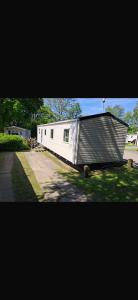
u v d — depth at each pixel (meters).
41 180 10.31
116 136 13.52
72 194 8.38
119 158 13.96
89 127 12.40
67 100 59.34
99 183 10.04
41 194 8.26
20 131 37.56
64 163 14.86
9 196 7.88
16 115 18.11
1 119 18.56
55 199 7.77
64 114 59.72
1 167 12.93
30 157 17.27
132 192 8.77
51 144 18.17
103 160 13.28
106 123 12.95
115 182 10.25
